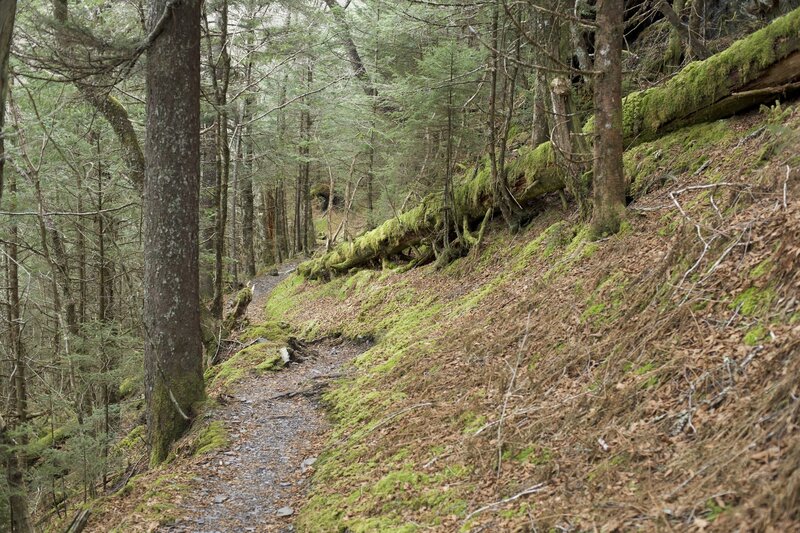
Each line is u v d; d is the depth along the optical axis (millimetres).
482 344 7719
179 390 8711
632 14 13867
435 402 6879
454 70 11961
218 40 16203
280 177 28156
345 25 19578
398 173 17516
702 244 5547
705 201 6605
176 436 8633
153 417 8688
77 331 12008
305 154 27375
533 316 7480
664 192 7863
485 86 13250
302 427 8453
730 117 8289
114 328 10500
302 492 6293
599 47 7668
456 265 12969
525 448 4859
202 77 16250
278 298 22391
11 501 5809
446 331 9328
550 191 10984
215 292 14078
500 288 9609
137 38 8289
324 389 9836
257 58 14875
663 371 4523
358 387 9055
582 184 9414
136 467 9234
